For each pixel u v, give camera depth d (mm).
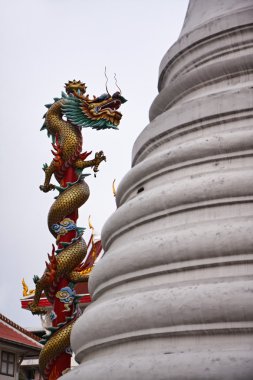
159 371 8930
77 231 21547
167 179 11773
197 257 10078
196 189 10797
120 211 12031
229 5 13578
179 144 11898
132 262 10781
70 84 23141
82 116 22625
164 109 14070
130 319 9898
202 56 13258
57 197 22047
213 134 11516
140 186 12445
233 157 11117
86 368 10141
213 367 8562
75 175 22281
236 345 9023
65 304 20531
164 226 11086
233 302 9078
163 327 9570
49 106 23594
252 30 12711
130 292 10375
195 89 12953
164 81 15016
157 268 10469
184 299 9406
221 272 9875
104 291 11648
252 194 10477
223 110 11664
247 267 9734
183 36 13828
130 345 10039
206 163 11336
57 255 21156
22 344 29734
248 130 11172
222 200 10586
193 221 10750
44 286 21156
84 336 10938
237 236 9812
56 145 22562
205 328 9234
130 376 9195
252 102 11555
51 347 19984
